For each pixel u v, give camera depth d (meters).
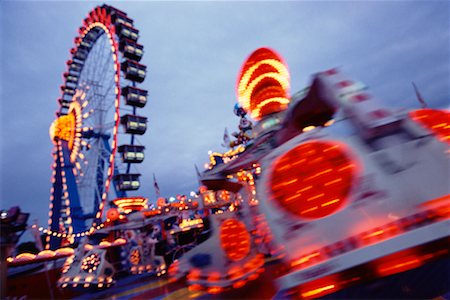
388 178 2.46
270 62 5.25
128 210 15.52
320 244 2.44
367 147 2.65
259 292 4.01
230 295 4.32
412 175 2.43
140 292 6.76
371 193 2.44
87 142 27.62
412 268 2.16
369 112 2.79
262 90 5.13
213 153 13.63
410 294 2.11
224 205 9.38
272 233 2.76
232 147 13.75
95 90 26.95
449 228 2.15
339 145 2.73
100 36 29.92
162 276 8.34
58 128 30.22
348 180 2.55
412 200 2.34
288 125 3.88
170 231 9.88
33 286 8.45
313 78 3.23
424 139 2.56
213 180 4.85
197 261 4.82
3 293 6.09
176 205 10.39
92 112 26.69
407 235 2.20
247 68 5.42
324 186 2.61
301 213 2.62
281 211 2.74
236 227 4.84
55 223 28.86
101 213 20.64
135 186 23.38
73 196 28.38
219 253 4.72
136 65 26.05
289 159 2.89
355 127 2.80
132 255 9.75
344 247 2.33
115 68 23.98
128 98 24.31
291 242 2.58
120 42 27.17
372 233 2.29
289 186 2.77
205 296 4.93
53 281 8.98
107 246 9.88
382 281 2.19
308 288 2.34
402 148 2.55
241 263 4.63
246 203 4.79
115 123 22.73
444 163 2.43
